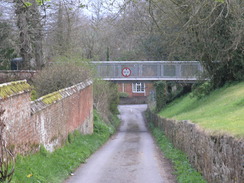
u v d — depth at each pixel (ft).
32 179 25.95
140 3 45.27
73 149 46.96
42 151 35.42
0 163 22.65
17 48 83.56
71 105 53.31
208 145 30.45
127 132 109.91
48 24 84.23
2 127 23.77
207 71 86.58
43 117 36.81
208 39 66.85
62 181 31.04
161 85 127.44
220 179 26.35
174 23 56.24
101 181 32.17
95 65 102.12
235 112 44.24
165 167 40.32
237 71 79.97
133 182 32.12
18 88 28.89
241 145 21.70
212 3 42.19
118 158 47.19
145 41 124.77
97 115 97.25
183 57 85.05
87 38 134.72
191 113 65.67
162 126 89.61
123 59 152.46
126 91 255.70
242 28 51.62
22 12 70.59
